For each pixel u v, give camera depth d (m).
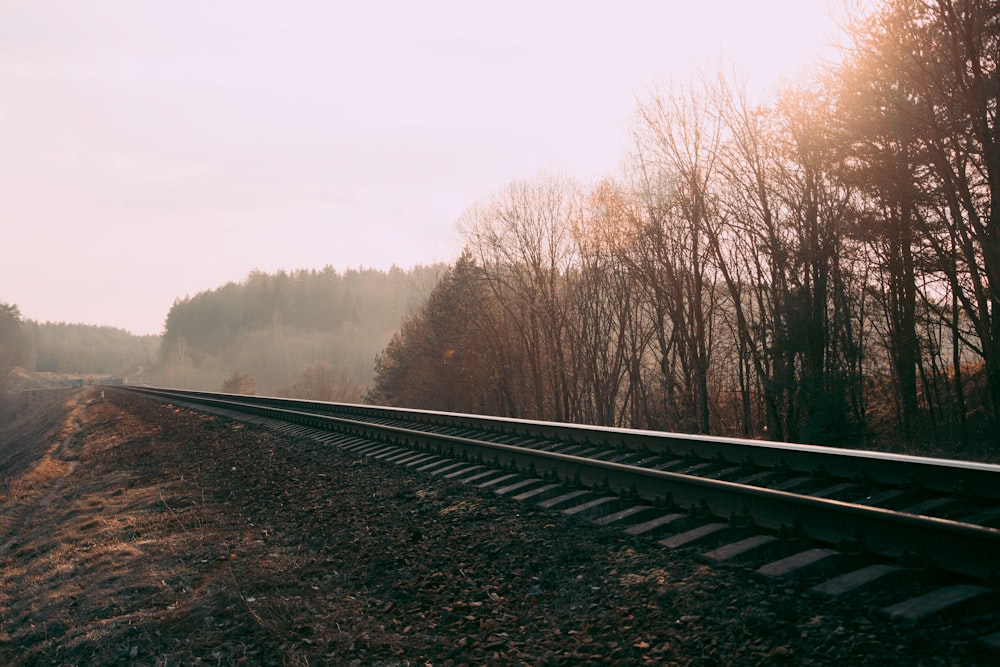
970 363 26.02
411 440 15.55
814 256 25.67
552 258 46.22
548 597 6.19
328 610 6.59
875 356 25.41
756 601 5.21
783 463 8.20
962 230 20.25
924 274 23.48
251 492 12.73
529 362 51.84
